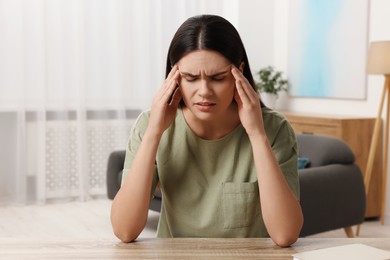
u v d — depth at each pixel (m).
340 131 4.54
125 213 1.34
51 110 5.22
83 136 5.29
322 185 3.44
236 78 1.29
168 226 1.50
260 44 5.88
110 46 5.39
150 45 5.51
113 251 1.24
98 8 5.30
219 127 1.43
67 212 4.86
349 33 4.98
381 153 4.66
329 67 5.21
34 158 5.21
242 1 5.77
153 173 1.44
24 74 5.07
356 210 3.72
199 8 5.71
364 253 1.13
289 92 5.72
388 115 4.27
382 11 4.68
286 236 1.29
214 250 1.25
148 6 5.47
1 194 5.17
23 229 4.24
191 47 1.25
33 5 5.08
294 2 5.60
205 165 1.45
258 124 1.36
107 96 5.41
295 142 1.49
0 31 5.01
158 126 1.38
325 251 1.15
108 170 4.43
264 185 1.34
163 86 1.37
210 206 1.44
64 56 5.21
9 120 5.14
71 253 1.22
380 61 4.13
